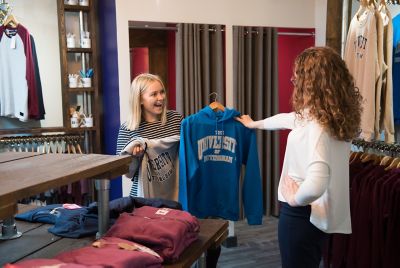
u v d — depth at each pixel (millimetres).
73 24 3539
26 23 3521
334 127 1550
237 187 2375
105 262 1014
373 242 2244
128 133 2238
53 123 3693
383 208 2184
